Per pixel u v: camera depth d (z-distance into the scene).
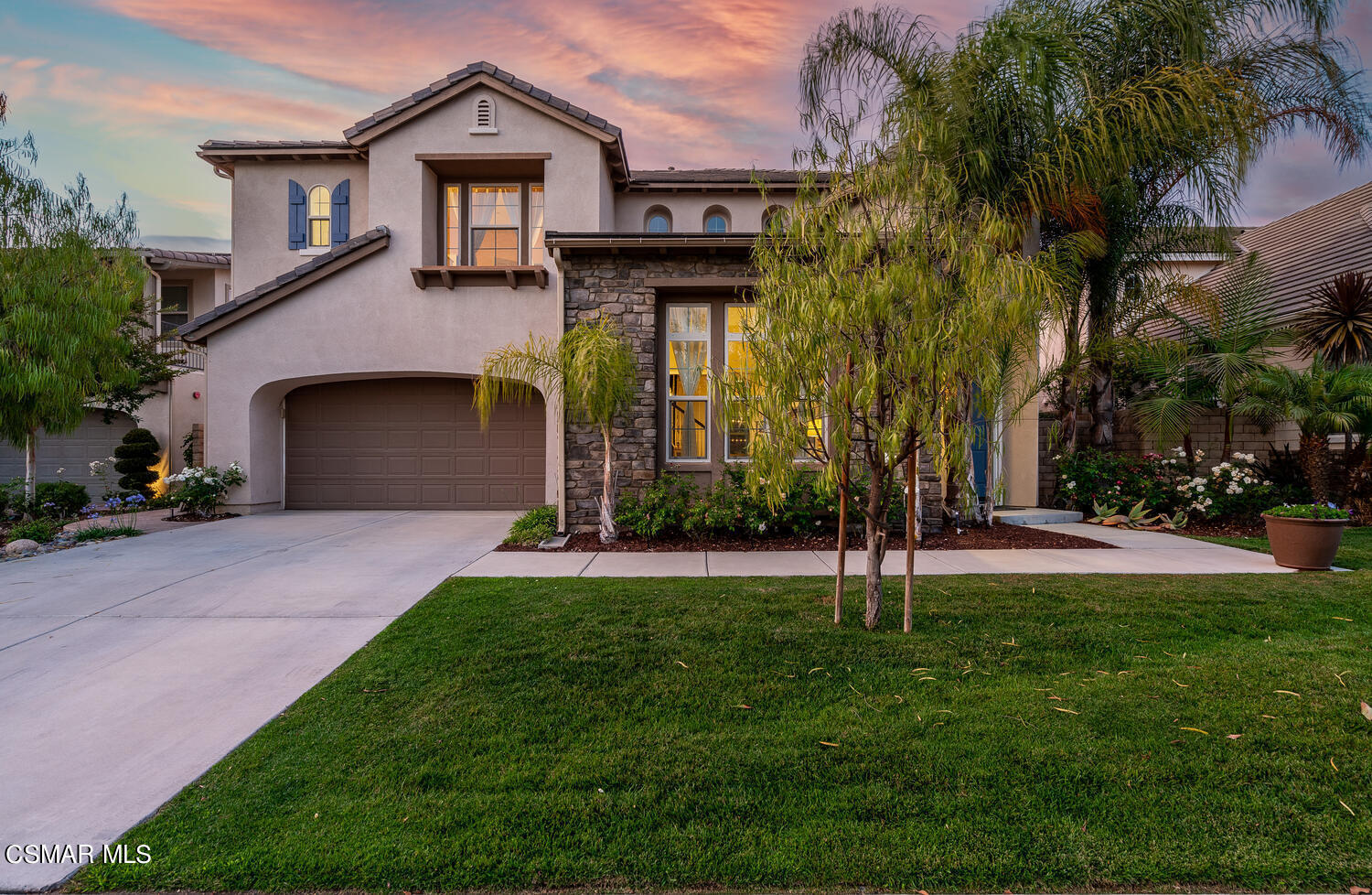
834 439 3.80
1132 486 9.74
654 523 7.87
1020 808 2.33
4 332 7.88
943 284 3.73
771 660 3.80
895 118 4.65
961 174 7.61
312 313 11.07
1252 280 9.96
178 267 15.65
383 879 2.02
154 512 11.40
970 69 7.78
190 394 14.91
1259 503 9.19
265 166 12.79
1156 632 4.23
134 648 4.18
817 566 6.62
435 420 12.00
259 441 11.31
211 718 3.18
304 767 2.69
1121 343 9.40
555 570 6.46
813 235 3.97
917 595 5.22
